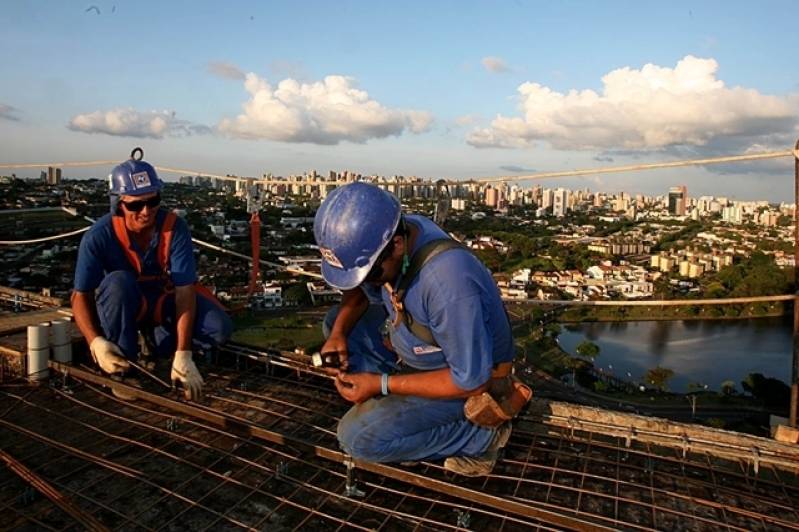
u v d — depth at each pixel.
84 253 3.59
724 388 33.78
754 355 41.72
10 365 3.99
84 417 3.44
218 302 4.20
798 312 3.39
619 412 3.41
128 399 3.67
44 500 2.59
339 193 2.27
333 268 2.29
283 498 2.66
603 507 2.68
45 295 5.73
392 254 2.26
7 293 5.88
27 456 2.97
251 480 2.82
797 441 3.19
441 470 2.93
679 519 2.59
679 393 34.03
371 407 2.71
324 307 47.09
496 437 2.80
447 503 2.62
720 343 45.09
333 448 3.10
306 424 3.40
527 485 2.84
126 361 3.54
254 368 4.38
